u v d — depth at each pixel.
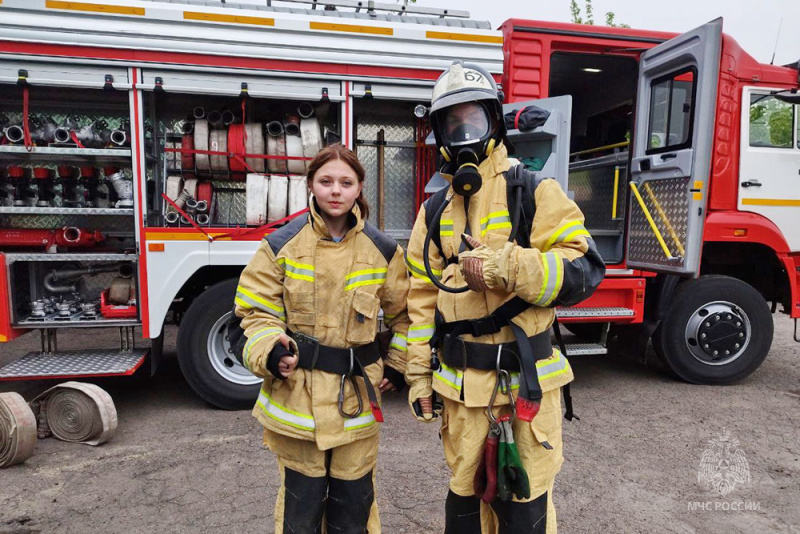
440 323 1.66
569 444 3.34
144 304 3.59
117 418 3.50
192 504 2.58
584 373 4.95
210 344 3.77
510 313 1.56
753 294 4.55
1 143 3.47
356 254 1.72
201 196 3.85
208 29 3.54
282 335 1.59
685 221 3.96
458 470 1.64
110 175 3.72
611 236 4.84
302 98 3.71
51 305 3.74
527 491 1.50
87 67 3.41
